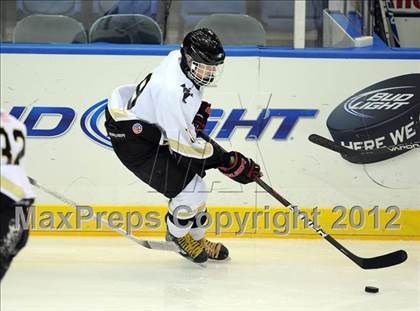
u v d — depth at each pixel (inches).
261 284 501.0
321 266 537.6
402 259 494.3
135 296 477.4
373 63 579.2
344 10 642.2
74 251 562.9
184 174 510.6
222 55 483.5
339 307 461.7
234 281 506.3
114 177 590.2
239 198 591.8
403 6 721.0
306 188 591.8
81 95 581.9
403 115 585.0
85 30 682.2
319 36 644.1
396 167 589.9
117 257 551.8
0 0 703.1
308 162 588.7
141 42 653.9
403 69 580.1
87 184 591.2
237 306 462.3
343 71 579.8
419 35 716.7
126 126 504.7
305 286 498.0
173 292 485.4
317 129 586.6
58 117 584.4
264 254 561.9
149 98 498.9
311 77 580.1
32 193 353.7
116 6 700.0
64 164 589.3
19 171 348.8
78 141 586.9
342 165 588.4
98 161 588.7
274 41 690.8
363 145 588.7
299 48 587.8
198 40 478.9
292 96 581.9
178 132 488.7
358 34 627.2
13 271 518.0
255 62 578.2
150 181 517.3
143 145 507.2
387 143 587.5
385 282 506.6
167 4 692.1
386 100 584.1
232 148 587.8
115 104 514.6
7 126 346.6
